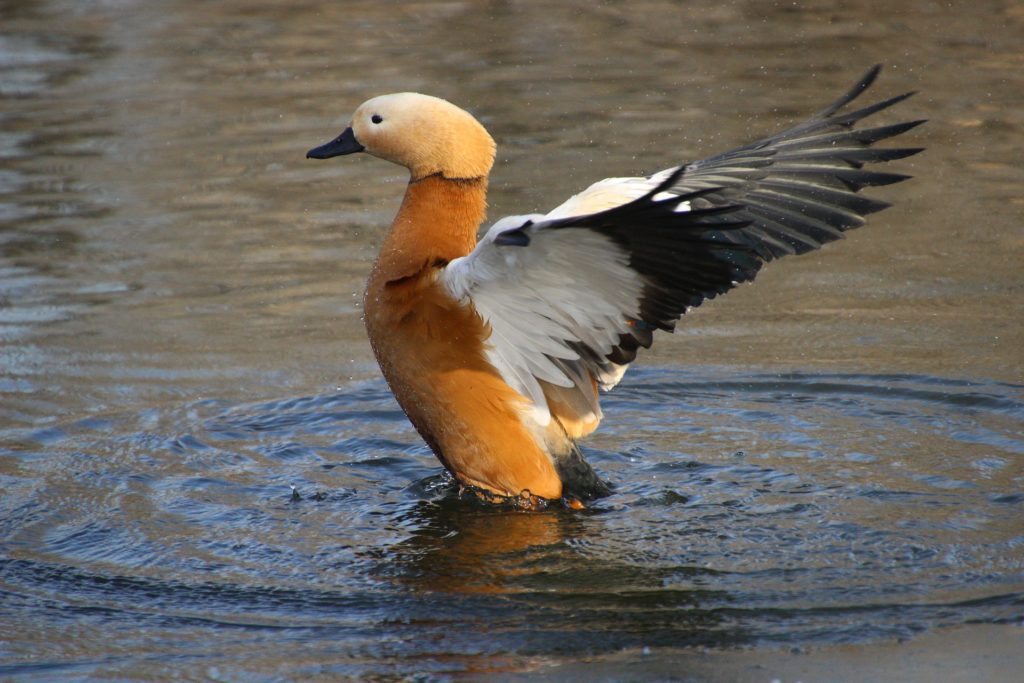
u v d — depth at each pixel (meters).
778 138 10.48
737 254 10.01
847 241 15.94
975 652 7.37
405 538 9.22
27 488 10.02
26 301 14.16
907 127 10.20
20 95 21.84
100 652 7.65
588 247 8.12
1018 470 10.15
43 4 27.75
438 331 9.35
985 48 23.44
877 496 9.72
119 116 20.72
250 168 18.56
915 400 11.76
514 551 8.96
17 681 7.33
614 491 10.02
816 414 11.56
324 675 7.33
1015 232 15.78
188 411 11.66
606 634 7.73
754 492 9.91
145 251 15.62
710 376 12.42
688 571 8.54
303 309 14.03
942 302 13.95
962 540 8.86
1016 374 12.12
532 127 19.78
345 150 10.09
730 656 7.42
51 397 11.91
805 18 26.03
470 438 9.61
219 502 9.85
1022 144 18.84
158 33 25.50
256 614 8.10
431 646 7.62
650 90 21.61
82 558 8.88
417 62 23.39
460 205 9.88
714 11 26.86
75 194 17.55
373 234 16.16
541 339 9.21
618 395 12.09
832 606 7.98
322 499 9.95
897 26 25.20
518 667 7.38
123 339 13.26
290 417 11.62
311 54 24.03
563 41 24.78
